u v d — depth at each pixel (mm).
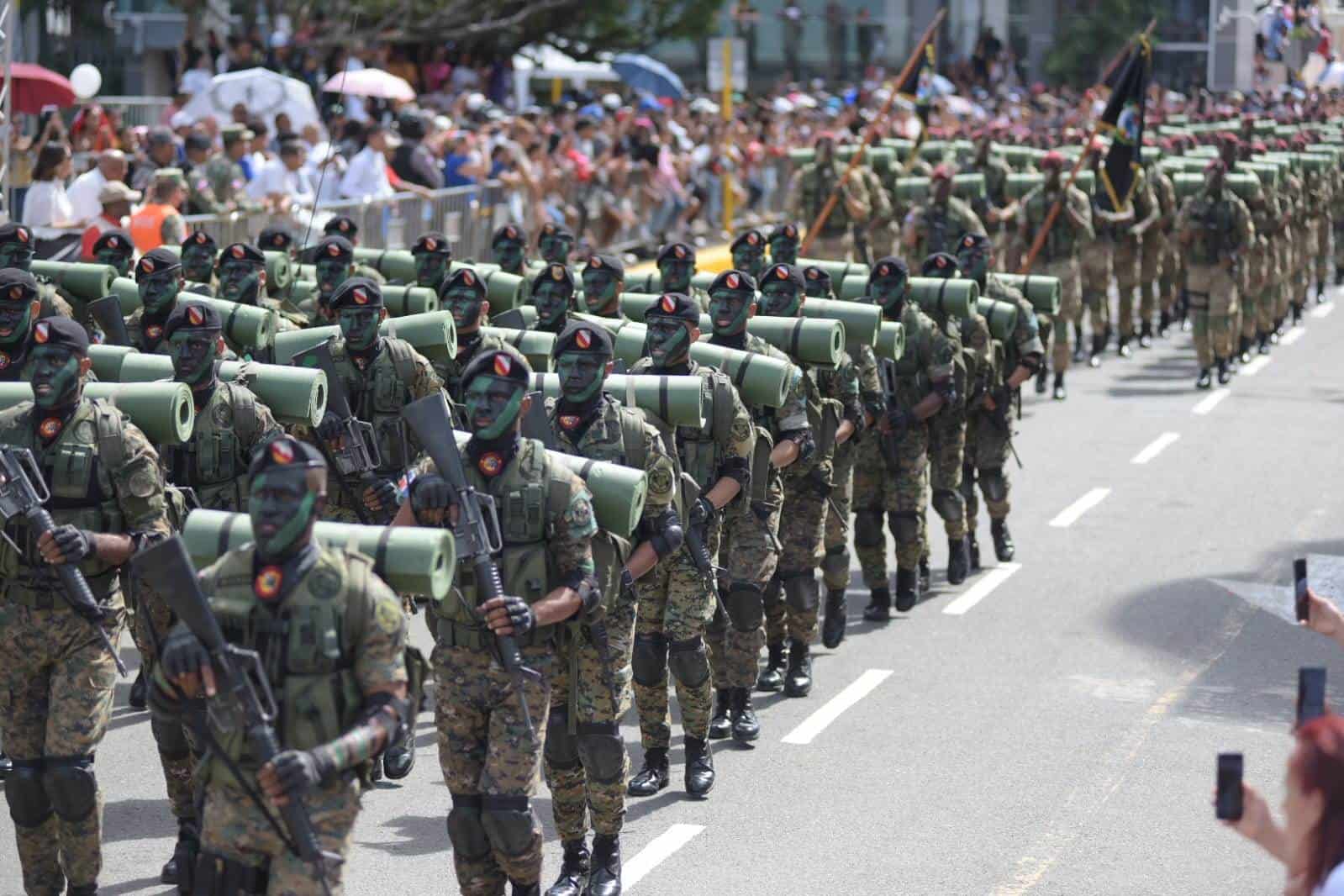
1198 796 17906
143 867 16234
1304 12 104500
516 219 49344
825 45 106188
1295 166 53875
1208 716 20359
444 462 13344
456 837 14078
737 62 71500
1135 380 44844
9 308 17484
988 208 45688
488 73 73125
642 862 16297
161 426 15641
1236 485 33156
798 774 18641
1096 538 29156
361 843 16766
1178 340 51656
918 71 45969
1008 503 27188
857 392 21562
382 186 43125
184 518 15422
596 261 22969
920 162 51625
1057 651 22969
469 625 13719
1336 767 8344
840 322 20406
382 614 11258
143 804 17891
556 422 15641
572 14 77625
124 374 18875
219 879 11352
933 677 21938
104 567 14602
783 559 20922
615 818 15367
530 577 13695
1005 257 46344
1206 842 16750
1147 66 42344
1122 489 32812
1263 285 47281
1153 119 83062
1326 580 26484
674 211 59688
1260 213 46375
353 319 18750
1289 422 39344
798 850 16578
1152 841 16781
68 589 13938
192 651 10773
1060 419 39656
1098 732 19844
